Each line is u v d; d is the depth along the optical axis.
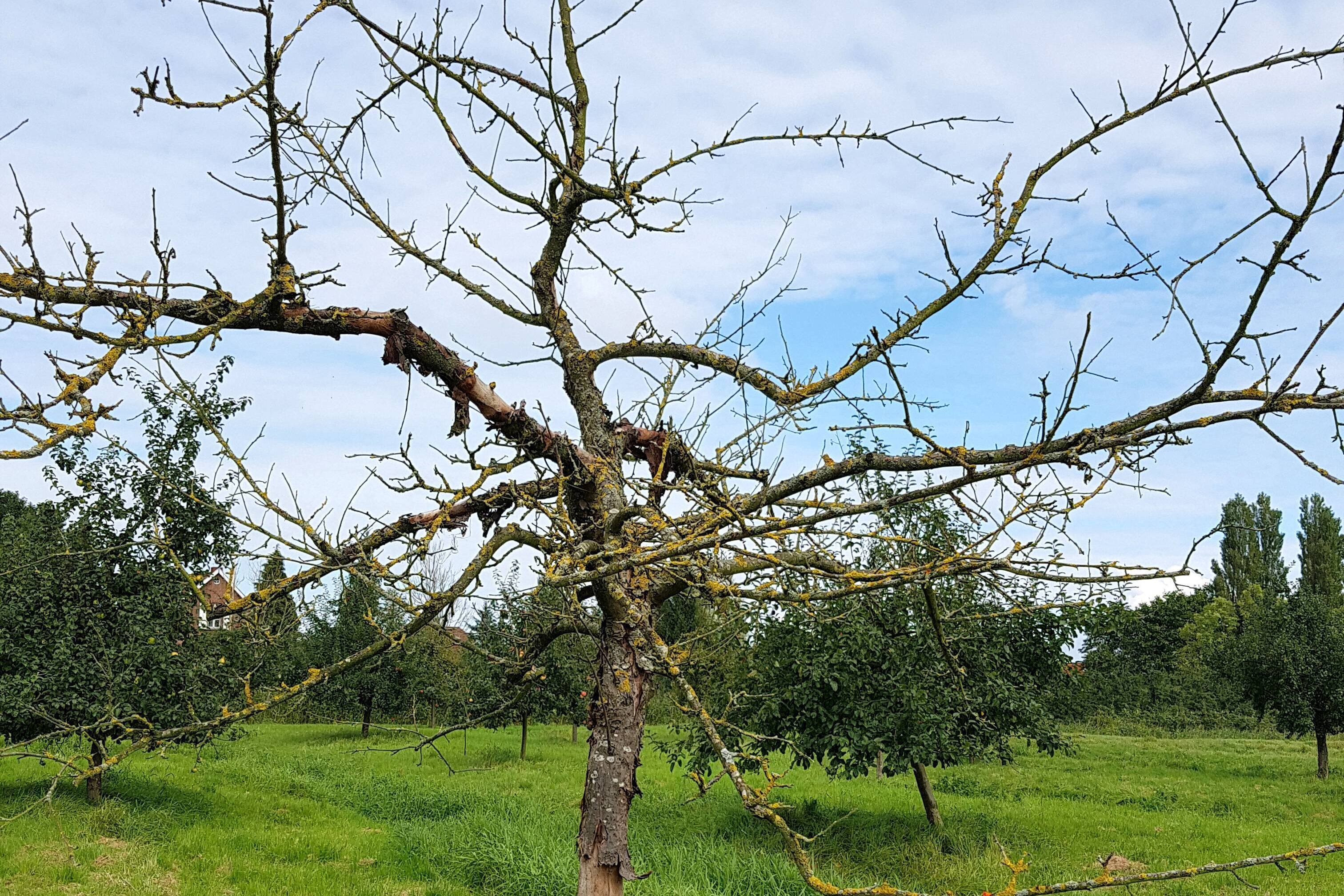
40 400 2.84
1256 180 2.34
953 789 17.45
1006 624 10.41
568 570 3.59
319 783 16.09
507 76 4.29
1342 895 9.90
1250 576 42.41
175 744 3.41
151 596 10.98
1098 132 3.23
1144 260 2.69
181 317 3.63
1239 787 18.58
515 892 9.52
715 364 4.32
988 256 3.35
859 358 3.70
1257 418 2.67
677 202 4.16
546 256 4.36
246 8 3.07
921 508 5.88
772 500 3.36
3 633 10.88
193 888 9.18
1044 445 2.80
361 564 3.86
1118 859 11.04
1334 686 20.33
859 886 9.57
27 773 13.98
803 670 10.21
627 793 4.02
